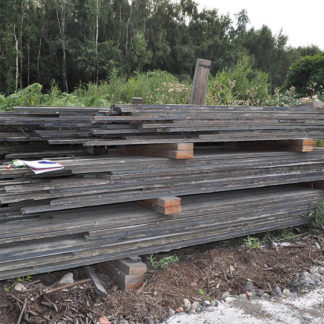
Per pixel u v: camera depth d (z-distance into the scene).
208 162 3.04
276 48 50.69
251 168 3.34
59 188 2.41
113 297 2.55
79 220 2.59
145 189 2.78
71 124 3.28
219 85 7.07
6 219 2.52
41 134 3.18
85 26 26.81
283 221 3.75
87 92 9.05
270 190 4.01
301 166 3.74
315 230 3.98
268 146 3.92
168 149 2.89
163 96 7.54
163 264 3.04
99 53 24.11
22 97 5.91
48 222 2.52
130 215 2.76
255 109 3.25
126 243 2.73
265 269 3.15
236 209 3.33
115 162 2.61
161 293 2.66
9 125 3.32
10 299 2.39
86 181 2.51
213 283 2.88
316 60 22.77
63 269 2.64
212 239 3.22
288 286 2.95
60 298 2.47
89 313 2.38
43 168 2.30
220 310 2.53
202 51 36.53
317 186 4.15
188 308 2.53
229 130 3.11
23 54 24.70
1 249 2.32
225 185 3.19
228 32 47.69
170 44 34.50
